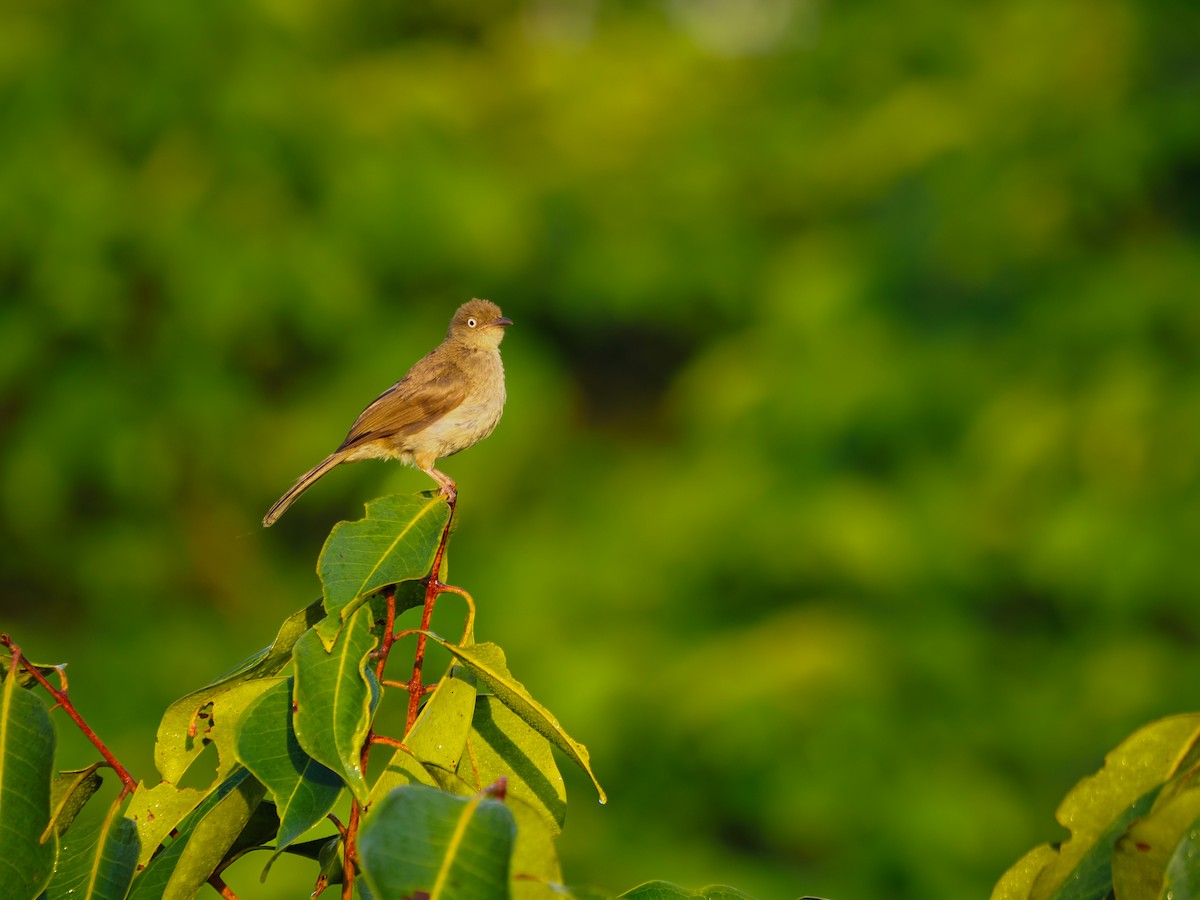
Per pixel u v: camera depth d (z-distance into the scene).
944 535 15.21
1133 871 3.73
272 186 17.36
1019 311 16.45
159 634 17.16
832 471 15.66
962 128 16.98
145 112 17.09
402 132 18.31
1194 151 16.02
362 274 17.67
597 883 14.16
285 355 19.06
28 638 17.22
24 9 17.78
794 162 18.48
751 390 16.23
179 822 4.68
